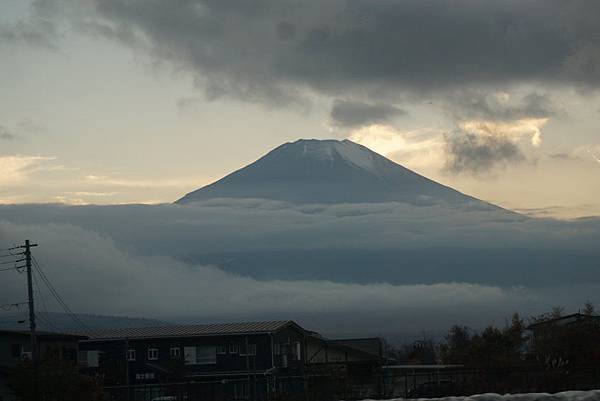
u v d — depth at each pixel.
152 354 73.25
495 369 49.31
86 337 69.12
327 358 72.06
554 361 50.84
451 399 18.05
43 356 47.81
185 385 49.56
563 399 16.98
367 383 47.84
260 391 49.12
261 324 76.12
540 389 42.72
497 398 17.38
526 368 48.75
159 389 53.66
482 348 59.59
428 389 43.56
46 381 43.53
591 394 17.02
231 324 78.44
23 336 60.75
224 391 48.44
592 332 57.25
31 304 52.88
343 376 47.25
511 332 60.66
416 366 66.81
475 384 44.38
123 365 72.25
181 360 71.38
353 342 76.62
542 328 62.59
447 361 70.44
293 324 76.44
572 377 45.00
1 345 58.81
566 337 57.09
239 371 71.62
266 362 71.94
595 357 55.81
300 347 77.44
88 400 44.28
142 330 77.00
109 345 73.31
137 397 55.81
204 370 72.62
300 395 44.34
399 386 50.19
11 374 45.19
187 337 73.19
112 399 48.09
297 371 71.88
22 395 43.97
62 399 43.59
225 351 72.69
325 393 44.34
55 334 64.12
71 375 44.50
